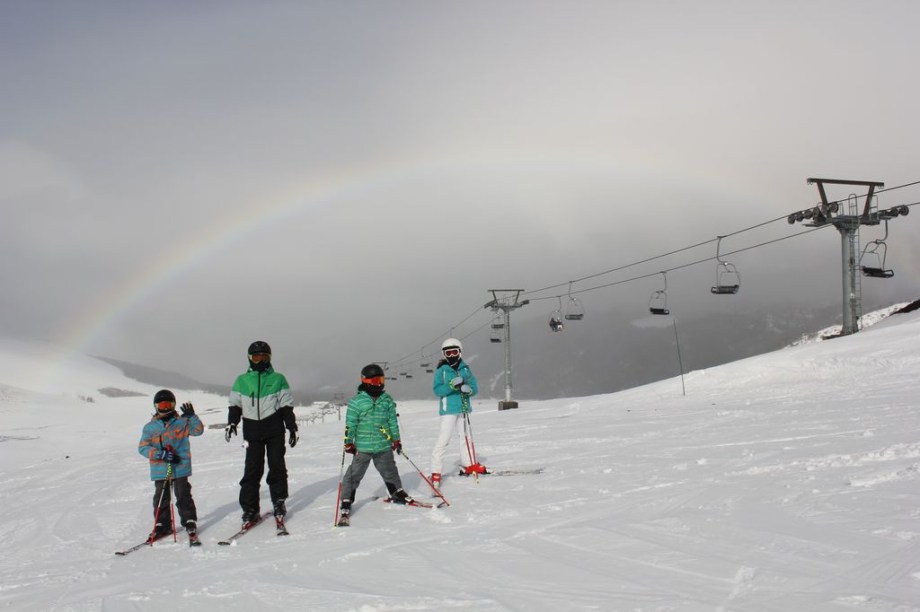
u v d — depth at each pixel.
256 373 8.16
